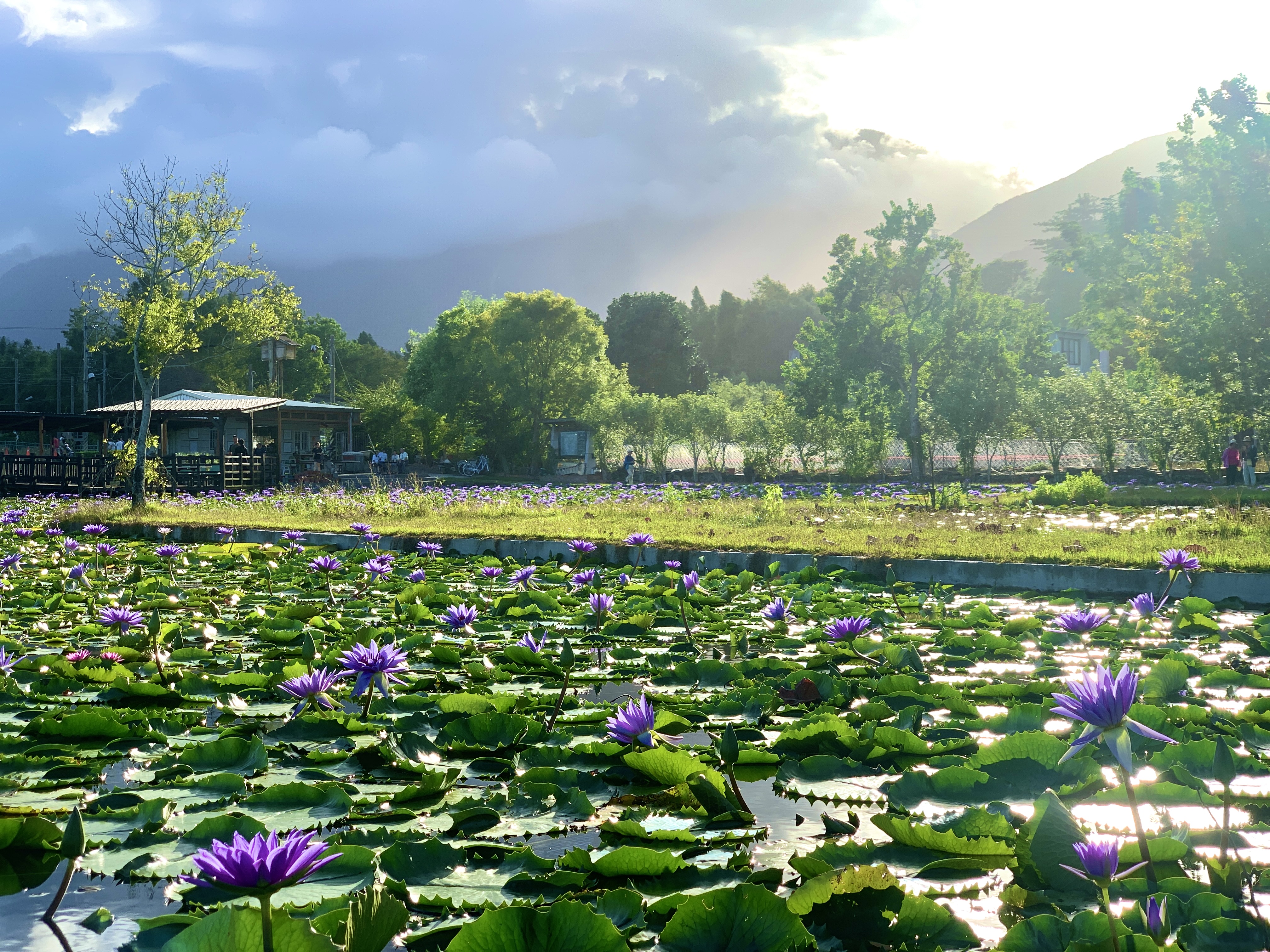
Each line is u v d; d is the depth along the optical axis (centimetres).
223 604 724
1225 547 809
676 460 4275
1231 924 178
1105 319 3156
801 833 257
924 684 421
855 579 852
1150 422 2794
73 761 322
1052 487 1920
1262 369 2191
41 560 1022
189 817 269
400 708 407
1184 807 259
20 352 7712
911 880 219
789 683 445
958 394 3083
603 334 4625
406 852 229
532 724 360
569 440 4381
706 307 10969
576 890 215
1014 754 291
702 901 181
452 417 4581
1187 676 408
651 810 276
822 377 3453
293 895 212
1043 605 693
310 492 2152
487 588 813
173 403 3291
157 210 1750
